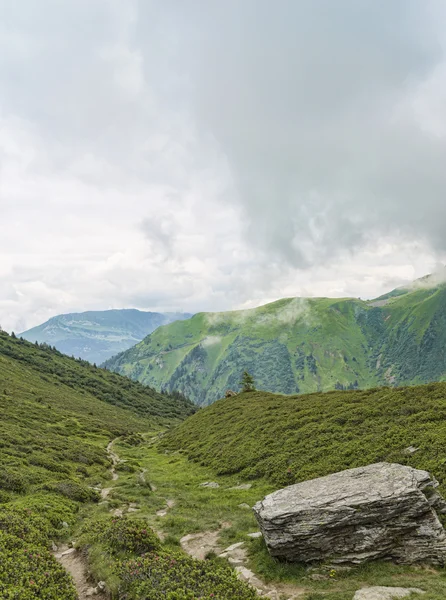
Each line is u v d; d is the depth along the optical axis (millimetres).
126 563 15766
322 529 17219
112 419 114312
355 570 16141
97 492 34781
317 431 40875
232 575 15406
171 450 65312
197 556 19281
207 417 76562
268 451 40844
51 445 50406
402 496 17406
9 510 22969
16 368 138375
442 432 30219
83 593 14891
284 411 55219
